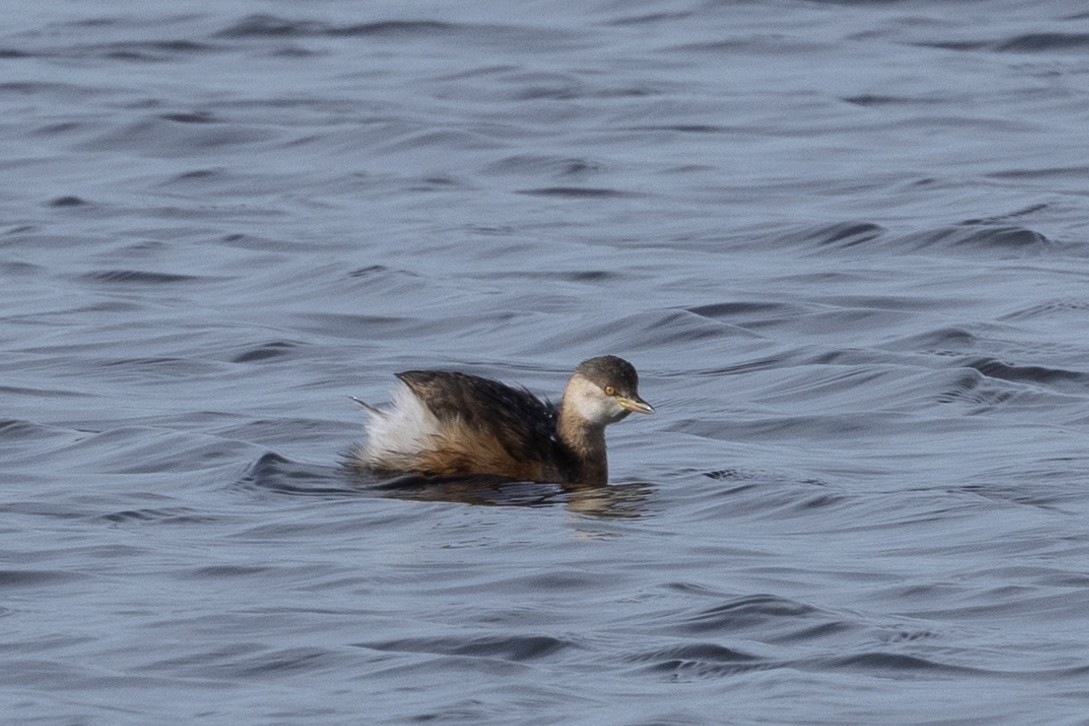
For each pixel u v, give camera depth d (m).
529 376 30.62
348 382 29.97
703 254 38.72
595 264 37.75
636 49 59.66
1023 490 23.69
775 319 33.50
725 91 54.22
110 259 38.56
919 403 28.23
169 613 19.20
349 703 16.66
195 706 16.61
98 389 29.56
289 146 49.09
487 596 19.73
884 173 45.50
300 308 34.81
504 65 57.44
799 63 57.66
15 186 45.47
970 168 45.84
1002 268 37.03
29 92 54.47
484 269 37.53
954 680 17.12
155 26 63.09
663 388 29.73
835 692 16.75
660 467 25.66
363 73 57.00
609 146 48.84
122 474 25.03
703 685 17.03
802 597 19.52
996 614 18.98
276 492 24.23
